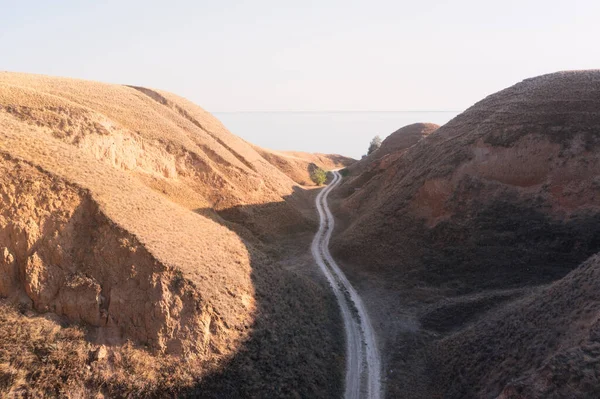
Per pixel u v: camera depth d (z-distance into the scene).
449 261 30.03
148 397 14.70
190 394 15.16
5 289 16.31
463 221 31.66
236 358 16.89
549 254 27.41
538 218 29.33
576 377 11.71
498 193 31.97
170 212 22.62
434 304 26.67
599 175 29.33
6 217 16.86
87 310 16.27
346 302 27.70
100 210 18.30
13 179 17.56
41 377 14.17
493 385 16.16
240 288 19.98
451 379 18.83
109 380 14.79
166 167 34.03
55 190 18.19
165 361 15.71
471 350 19.39
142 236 18.36
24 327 15.30
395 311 26.72
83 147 26.98
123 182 22.11
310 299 24.83
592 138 31.14
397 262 32.16
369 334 24.05
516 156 32.94
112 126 30.64
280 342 19.17
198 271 18.70
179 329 16.44
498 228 29.95
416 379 20.02
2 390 13.50
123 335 16.16
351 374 20.25
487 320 21.17
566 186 29.97
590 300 15.62
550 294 18.44
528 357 15.80
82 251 17.50
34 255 16.61
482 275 28.08
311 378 18.50
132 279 17.02
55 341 15.24
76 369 14.72
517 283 26.56
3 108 26.39
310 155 109.94
